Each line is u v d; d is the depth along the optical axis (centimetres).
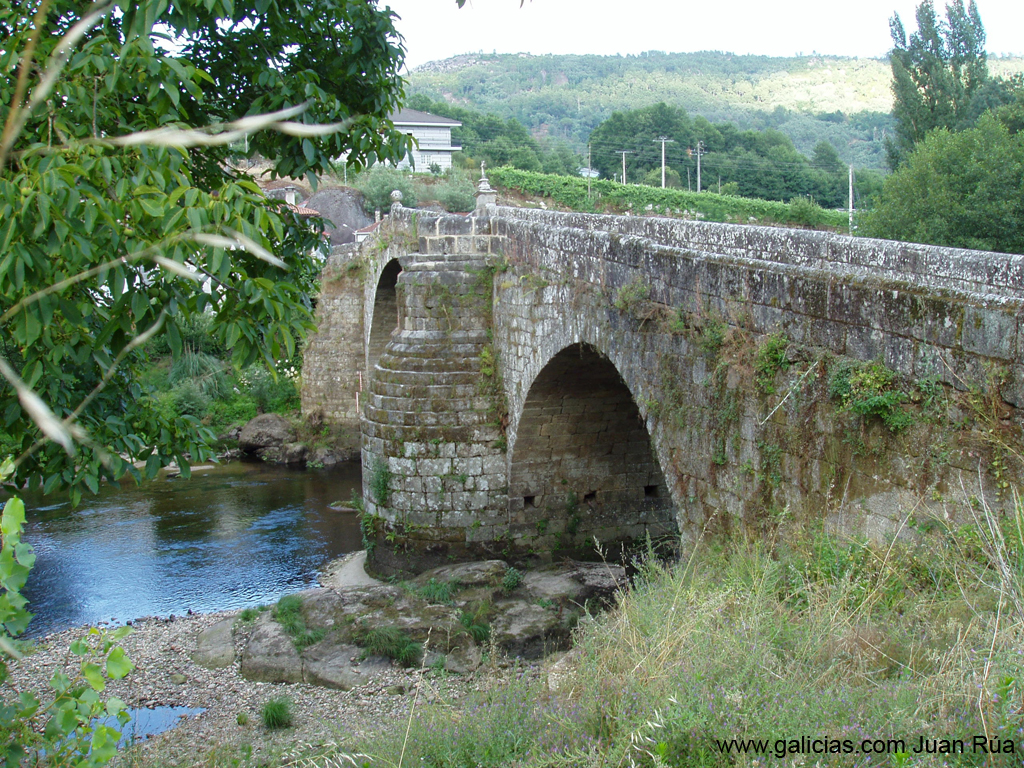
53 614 1706
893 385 688
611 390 1689
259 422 3469
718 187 6750
